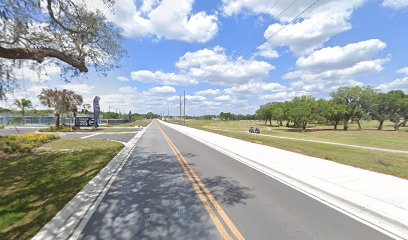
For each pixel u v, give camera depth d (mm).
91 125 50812
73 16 8266
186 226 4266
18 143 13594
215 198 5809
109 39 9352
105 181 7355
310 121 81625
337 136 58906
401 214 4633
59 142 17344
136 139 22188
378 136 58344
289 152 13688
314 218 4680
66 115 43562
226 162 10836
